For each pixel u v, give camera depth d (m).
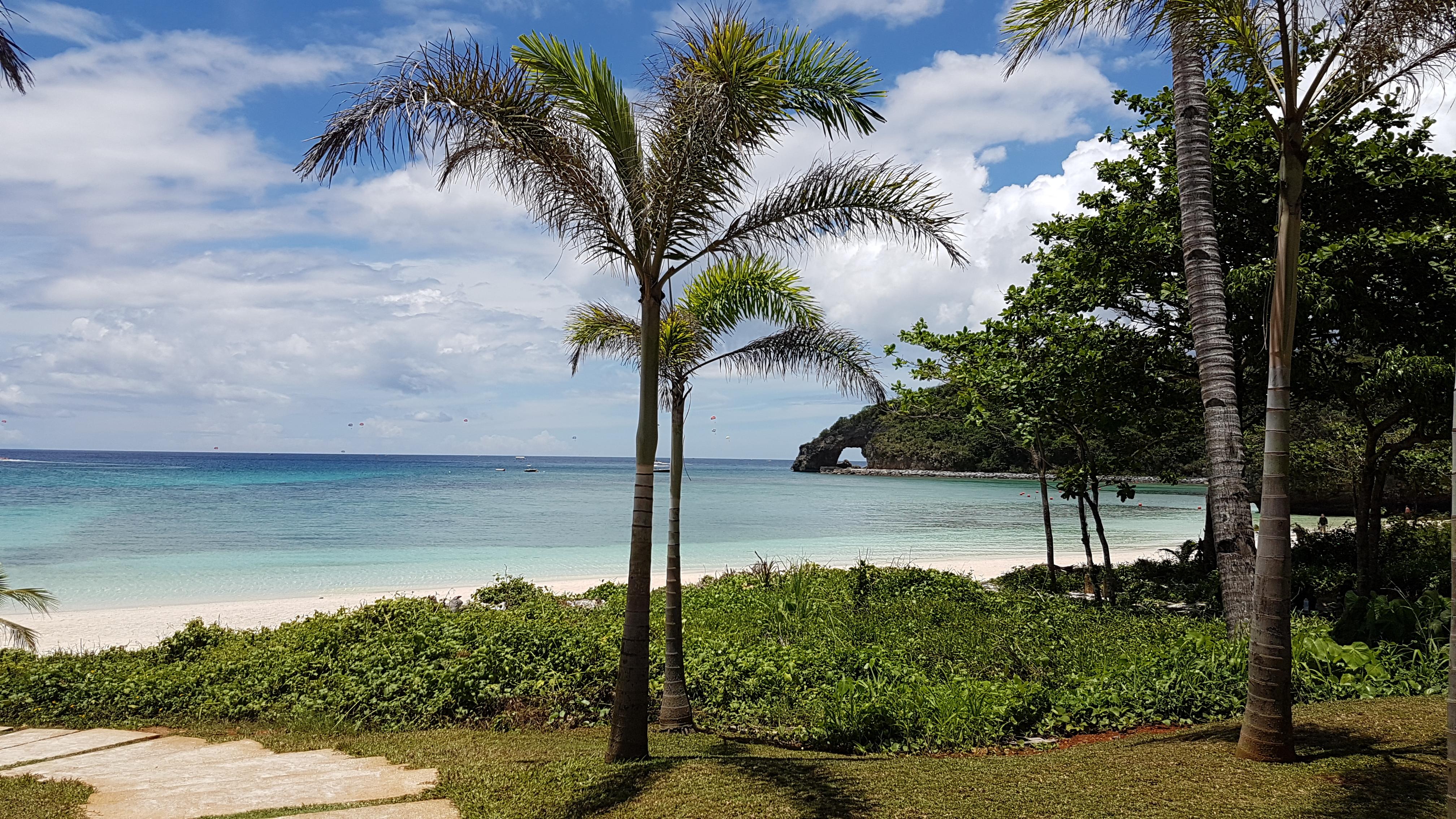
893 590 15.76
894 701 7.84
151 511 39.66
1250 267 12.59
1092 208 17.64
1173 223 14.98
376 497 54.31
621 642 10.70
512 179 6.73
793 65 7.25
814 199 7.09
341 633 11.30
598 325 9.68
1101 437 16.69
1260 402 15.69
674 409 8.76
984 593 15.66
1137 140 16.44
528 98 6.74
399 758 6.70
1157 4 7.17
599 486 75.62
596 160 6.82
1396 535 20.50
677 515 8.34
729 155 6.78
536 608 14.45
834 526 40.06
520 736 7.59
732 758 6.31
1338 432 19.61
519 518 40.41
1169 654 9.02
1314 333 13.45
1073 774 5.64
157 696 9.23
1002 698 7.80
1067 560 26.70
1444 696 7.47
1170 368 15.24
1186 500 77.38
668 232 6.78
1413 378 12.61
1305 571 17.09
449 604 15.38
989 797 5.19
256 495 52.72
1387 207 13.84
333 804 5.46
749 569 22.66
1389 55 6.21
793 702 8.62
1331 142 13.49
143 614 16.08
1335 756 5.79
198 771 6.41
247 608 16.86
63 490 54.06
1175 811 4.86
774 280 9.52
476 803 5.40
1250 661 6.05
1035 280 17.69
